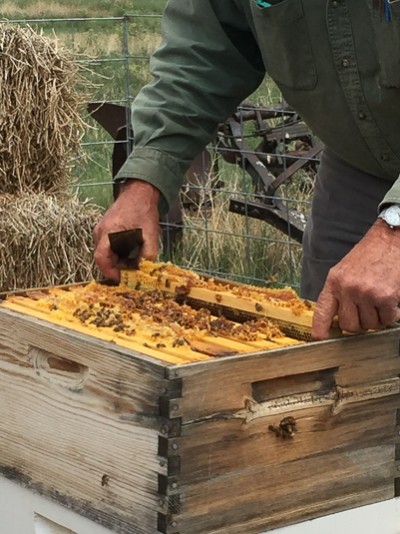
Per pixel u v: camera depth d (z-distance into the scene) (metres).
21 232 4.79
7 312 2.34
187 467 1.96
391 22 2.62
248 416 2.00
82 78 5.36
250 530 2.06
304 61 2.81
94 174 8.30
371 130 2.83
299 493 2.12
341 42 2.72
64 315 2.31
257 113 6.47
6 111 5.02
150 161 2.90
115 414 2.05
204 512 1.99
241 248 6.53
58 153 5.21
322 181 3.23
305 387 2.09
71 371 2.18
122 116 6.53
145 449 1.98
